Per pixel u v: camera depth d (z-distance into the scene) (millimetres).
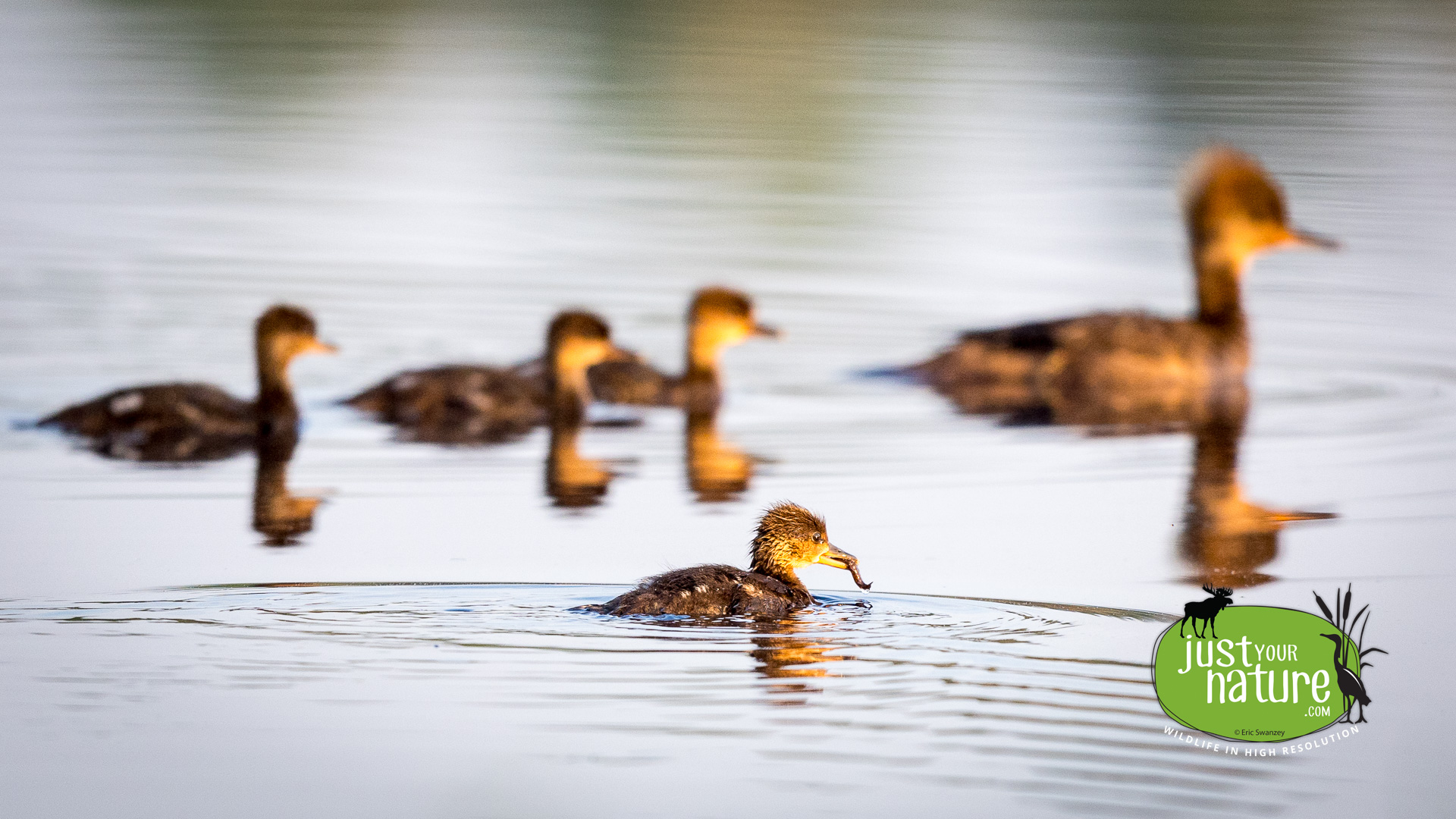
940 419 20141
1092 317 22609
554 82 45500
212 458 17953
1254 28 51312
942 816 8984
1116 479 17125
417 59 48688
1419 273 26922
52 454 17875
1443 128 37406
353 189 32719
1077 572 13672
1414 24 51125
